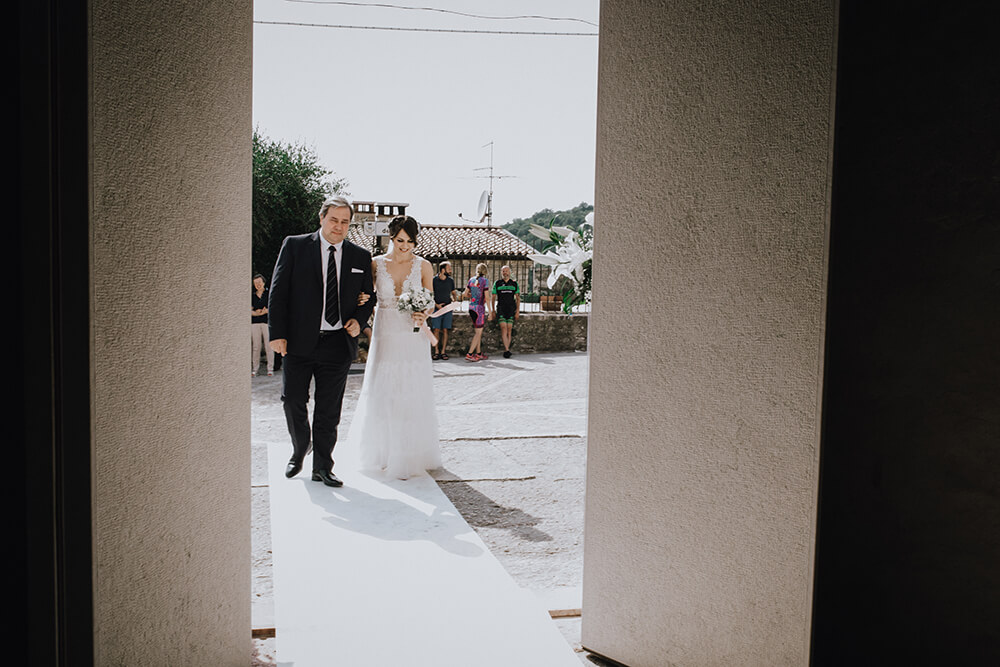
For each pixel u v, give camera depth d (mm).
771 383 2055
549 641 2730
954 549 1636
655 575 2506
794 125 1967
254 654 2783
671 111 2404
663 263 2449
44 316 1194
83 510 1259
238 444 2244
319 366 4930
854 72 1577
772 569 2055
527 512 4770
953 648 1650
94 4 1338
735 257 2168
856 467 1664
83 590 1265
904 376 1634
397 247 5324
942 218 1590
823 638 1709
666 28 2416
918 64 1574
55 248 1214
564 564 3852
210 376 1988
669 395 2434
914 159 1590
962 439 1610
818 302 1908
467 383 10938
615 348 2680
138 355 1532
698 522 2318
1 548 1200
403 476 5211
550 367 13070
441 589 3219
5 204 1172
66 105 1215
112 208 1414
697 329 2316
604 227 2730
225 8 2061
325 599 3090
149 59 1579
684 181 2357
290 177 16359
